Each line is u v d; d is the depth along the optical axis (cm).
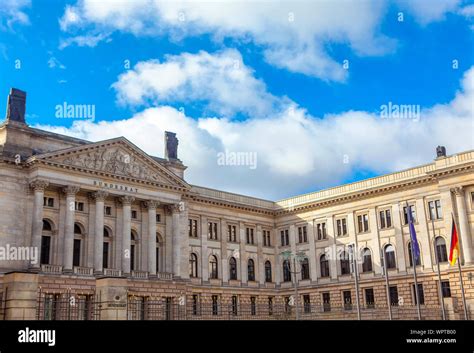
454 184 7975
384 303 8656
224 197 9938
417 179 8469
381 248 8875
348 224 9375
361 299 8975
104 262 7881
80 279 7119
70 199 7375
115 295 4684
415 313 7912
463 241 7738
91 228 7706
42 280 6781
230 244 9831
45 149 7625
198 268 9238
